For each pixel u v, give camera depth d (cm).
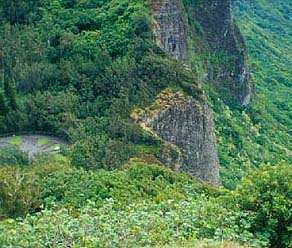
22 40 6844
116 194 3016
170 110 6078
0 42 6744
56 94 6150
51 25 7050
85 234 1680
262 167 1891
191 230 1738
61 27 7038
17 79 6366
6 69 6444
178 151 5762
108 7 7044
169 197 2780
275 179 1819
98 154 5203
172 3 7175
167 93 6181
